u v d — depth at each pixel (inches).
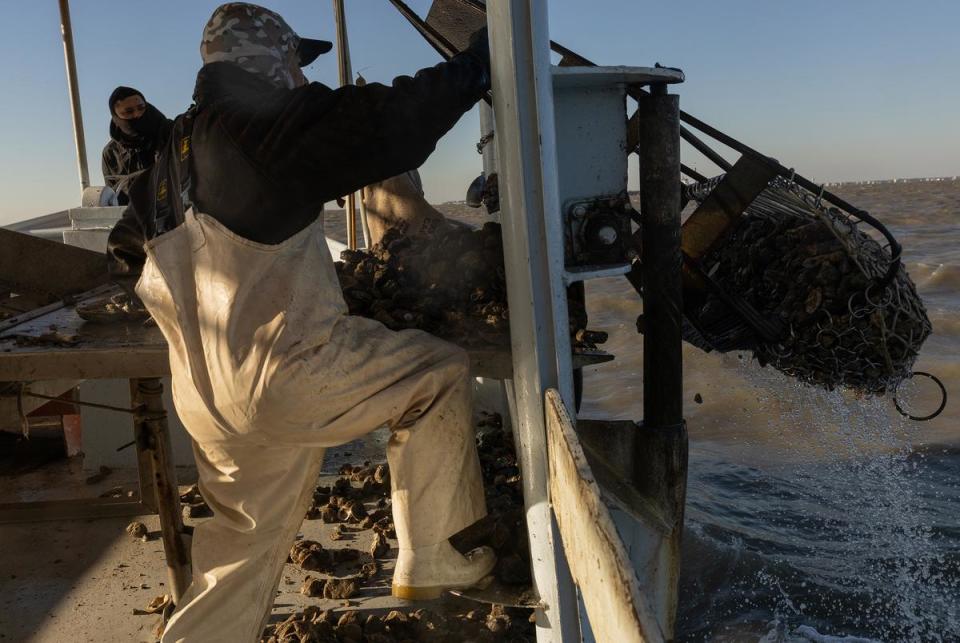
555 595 85.7
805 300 99.7
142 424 110.8
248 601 86.4
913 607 194.1
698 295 104.0
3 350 97.8
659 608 96.4
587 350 92.6
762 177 98.9
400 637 113.7
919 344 102.8
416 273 105.6
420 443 85.3
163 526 113.6
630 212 93.9
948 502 259.6
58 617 121.8
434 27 123.6
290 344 78.0
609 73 83.5
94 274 163.3
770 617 189.0
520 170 80.7
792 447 316.5
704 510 256.8
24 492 175.3
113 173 249.8
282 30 89.0
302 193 79.3
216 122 81.4
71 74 255.9
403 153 80.2
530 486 86.5
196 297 82.2
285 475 85.0
